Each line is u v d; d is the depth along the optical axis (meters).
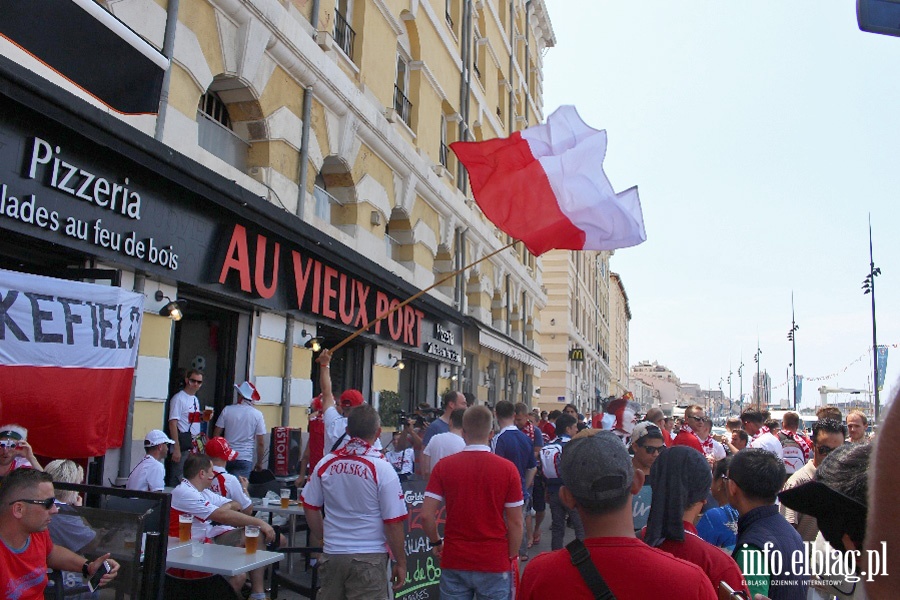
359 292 12.50
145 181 7.42
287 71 10.38
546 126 7.32
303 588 5.95
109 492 4.30
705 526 4.01
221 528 6.13
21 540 3.70
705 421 9.44
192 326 10.08
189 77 8.26
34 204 6.10
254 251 9.27
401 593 5.82
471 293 21.72
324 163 12.36
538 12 31.70
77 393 5.59
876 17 3.86
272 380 10.30
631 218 7.16
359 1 13.22
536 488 10.62
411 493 6.12
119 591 4.20
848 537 2.14
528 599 2.37
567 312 41.81
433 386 17.81
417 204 16.31
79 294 5.66
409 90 16.36
